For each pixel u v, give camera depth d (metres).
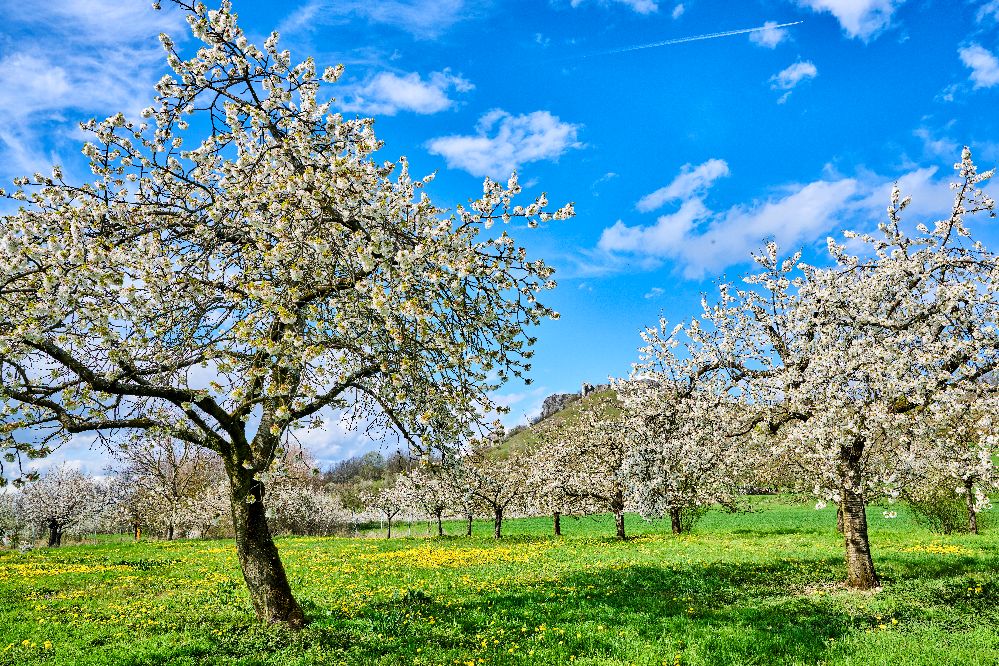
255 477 11.64
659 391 16.81
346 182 8.64
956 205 13.93
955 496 28.95
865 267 15.16
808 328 15.27
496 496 40.75
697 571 17.78
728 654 9.62
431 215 10.03
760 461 17.61
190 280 8.72
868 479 15.14
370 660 9.66
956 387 12.93
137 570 22.19
